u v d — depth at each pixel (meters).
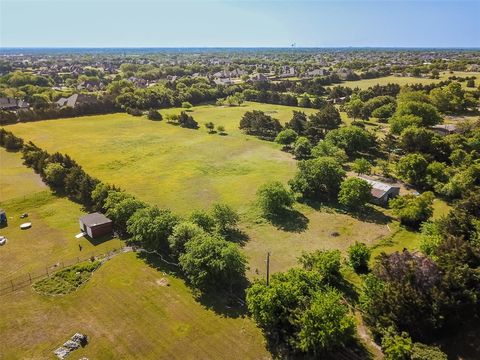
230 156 86.31
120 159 82.88
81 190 60.47
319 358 30.98
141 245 49.06
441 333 33.12
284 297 32.97
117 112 131.62
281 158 84.81
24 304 38.38
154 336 34.16
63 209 59.84
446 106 113.62
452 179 62.88
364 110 114.75
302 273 36.38
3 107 132.25
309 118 107.75
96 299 39.12
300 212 59.09
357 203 58.34
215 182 71.25
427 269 33.66
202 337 34.03
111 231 52.69
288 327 32.28
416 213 52.75
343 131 86.25
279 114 129.62
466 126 89.75
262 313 32.41
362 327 34.62
